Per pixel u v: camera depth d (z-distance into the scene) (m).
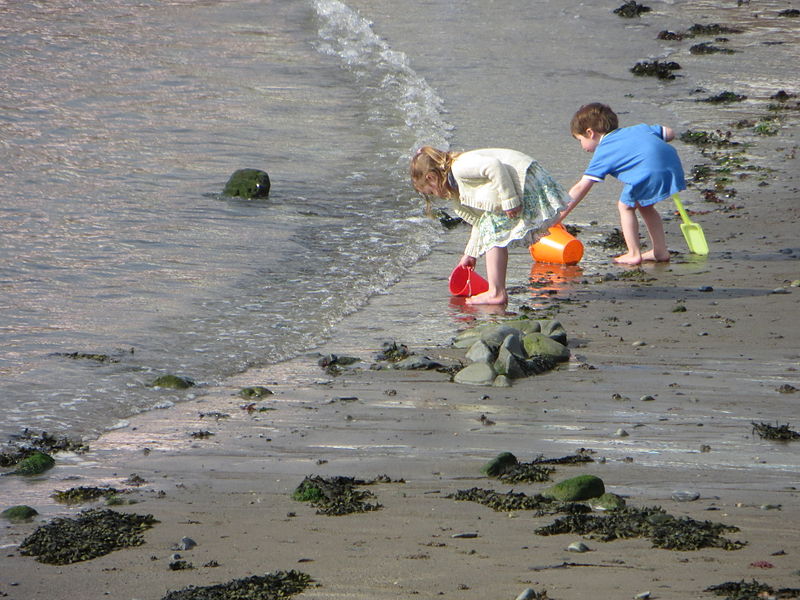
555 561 11.48
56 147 39.22
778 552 11.62
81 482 15.04
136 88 49.66
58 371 19.80
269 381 19.66
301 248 29.16
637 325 22.64
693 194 35.31
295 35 63.75
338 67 56.28
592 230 31.50
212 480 14.92
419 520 13.08
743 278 26.28
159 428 17.27
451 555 11.78
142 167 37.19
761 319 22.84
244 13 69.25
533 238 24.36
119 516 13.40
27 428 17.22
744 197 34.78
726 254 28.66
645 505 13.38
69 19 63.81
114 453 16.19
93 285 25.23
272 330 22.69
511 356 19.55
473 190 23.95
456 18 70.00
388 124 45.19
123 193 33.88
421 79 53.75
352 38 63.47
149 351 21.12
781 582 10.69
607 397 18.11
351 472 15.06
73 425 17.41
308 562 11.73
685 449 15.56
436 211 33.47
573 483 13.77
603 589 10.58
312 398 18.59
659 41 64.81
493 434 16.47
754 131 44.28
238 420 17.53
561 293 25.48
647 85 53.69
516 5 74.44
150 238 29.31
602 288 25.84
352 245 29.72
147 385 19.28
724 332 21.97
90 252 27.78
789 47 63.06
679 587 10.58
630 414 17.22
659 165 27.28
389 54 59.34
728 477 14.39
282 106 47.75
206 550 12.28
